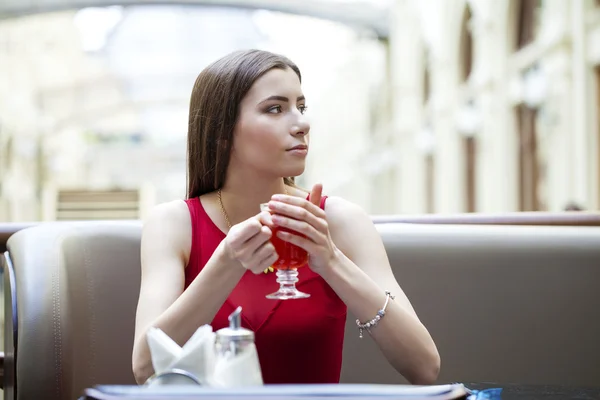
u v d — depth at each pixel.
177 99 33.56
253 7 17.62
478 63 11.85
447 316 1.90
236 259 1.23
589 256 1.94
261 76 1.43
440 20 14.05
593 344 1.92
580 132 7.89
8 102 17.03
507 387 1.30
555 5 8.40
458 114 13.48
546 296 1.92
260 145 1.43
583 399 1.17
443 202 14.29
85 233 1.76
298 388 0.86
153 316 1.36
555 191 8.83
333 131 31.30
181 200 1.56
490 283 1.91
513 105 10.46
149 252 1.47
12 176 16.73
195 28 32.34
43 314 1.54
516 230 1.97
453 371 1.89
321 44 28.02
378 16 18.41
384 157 19.77
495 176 10.96
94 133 38.16
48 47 23.97
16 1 15.60
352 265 1.33
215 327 1.43
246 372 0.95
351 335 1.88
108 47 32.34
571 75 8.16
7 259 1.69
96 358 1.70
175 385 0.94
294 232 1.23
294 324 1.44
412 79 17.38
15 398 1.52
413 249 1.91
